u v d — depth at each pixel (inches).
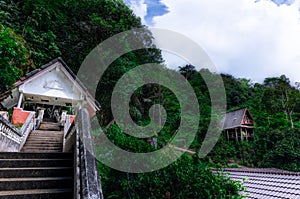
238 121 1067.9
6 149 213.5
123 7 750.5
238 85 1587.1
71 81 487.5
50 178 139.4
